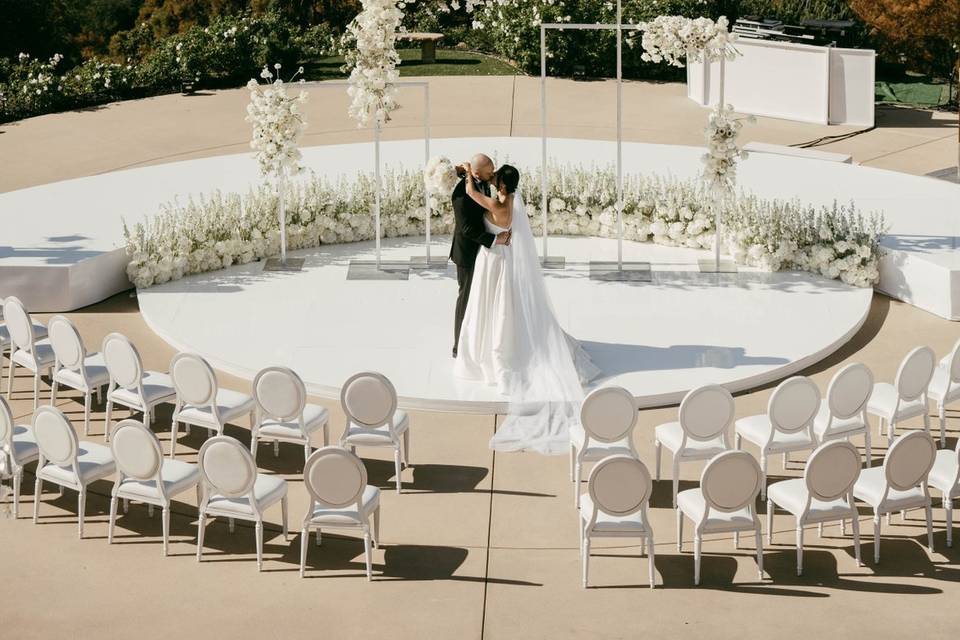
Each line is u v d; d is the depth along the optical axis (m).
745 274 12.75
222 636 7.13
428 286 12.50
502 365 10.11
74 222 13.72
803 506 7.72
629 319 11.58
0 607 7.44
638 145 17.08
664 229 13.52
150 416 9.79
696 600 7.48
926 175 16.11
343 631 7.18
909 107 20.02
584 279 12.62
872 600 7.46
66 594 7.58
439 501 8.71
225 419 9.12
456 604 7.45
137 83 21.95
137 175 15.91
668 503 8.69
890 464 7.73
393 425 8.80
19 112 20.53
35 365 10.12
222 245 12.91
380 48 12.41
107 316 12.08
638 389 10.13
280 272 12.93
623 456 7.34
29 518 8.55
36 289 12.14
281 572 7.82
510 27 22.19
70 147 18.44
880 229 13.21
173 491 8.03
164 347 11.31
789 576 7.75
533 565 7.90
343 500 7.60
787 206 13.13
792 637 7.09
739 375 10.39
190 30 23.02
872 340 11.43
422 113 19.80
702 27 12.05
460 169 10.10
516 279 10.05
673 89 21.12
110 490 8.95
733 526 7.61
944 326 11.76
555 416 9.73
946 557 7.96
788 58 18.88
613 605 7.44
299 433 8.91
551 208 13.90
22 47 34.69
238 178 15.74
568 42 21.84
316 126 19.31
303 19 31.53
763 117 19.30
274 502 7.93
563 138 17.88
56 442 8.15
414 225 14.07
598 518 7.66
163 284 12.62
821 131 18.47
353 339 11.18
